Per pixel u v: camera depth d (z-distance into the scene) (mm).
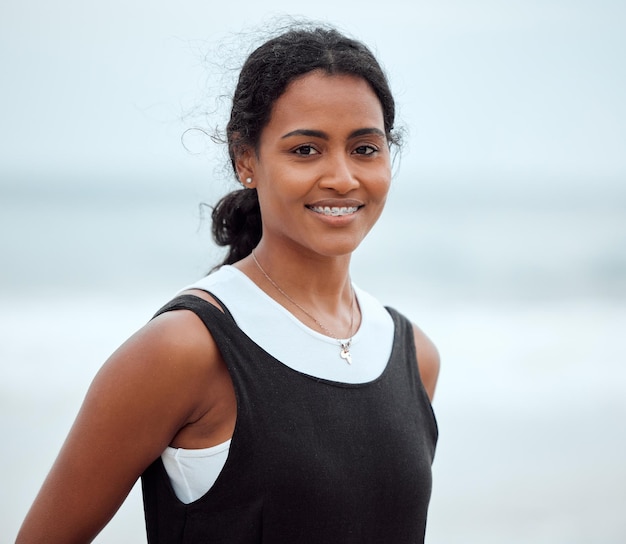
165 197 41875
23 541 2986
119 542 7895
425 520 3266
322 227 3064
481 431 11852
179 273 24188
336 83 3031
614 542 8773
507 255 28250
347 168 3035
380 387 3152
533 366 15234
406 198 45062
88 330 17047
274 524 2857
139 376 2859
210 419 2934
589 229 33344
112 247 27312
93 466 2914
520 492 9922
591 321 19062
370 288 23297
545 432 11852
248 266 3256
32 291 21266
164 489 3002
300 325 3086
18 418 11734
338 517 2904
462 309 20469
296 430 2898
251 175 3273
